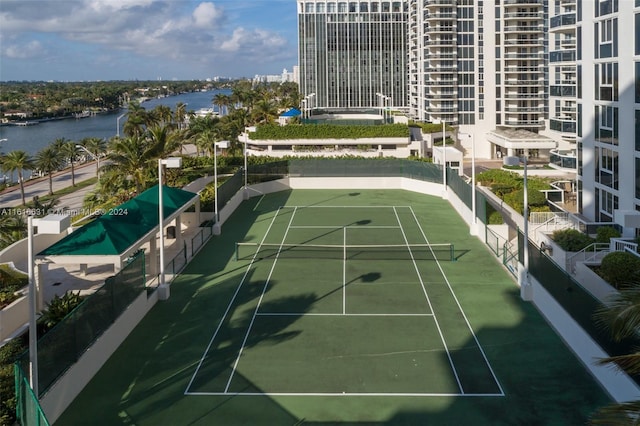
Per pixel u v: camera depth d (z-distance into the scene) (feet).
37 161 267.39
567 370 62.69
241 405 56.59
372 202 168.45
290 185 192.34
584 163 121.08
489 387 59.36
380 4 542.16
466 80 343.05
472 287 91.56
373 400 57.16
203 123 292.81
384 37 544.62
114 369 64.69
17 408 49.19
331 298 87.30
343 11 543.39
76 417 54.95
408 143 267.39
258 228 136.67
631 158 100.17
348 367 64.39
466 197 141.28
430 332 73.82
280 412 55.11
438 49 341.62
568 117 186.60
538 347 68.64
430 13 335.88
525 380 60.70
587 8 117.08
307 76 548.72
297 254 112.47
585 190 120.98
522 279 88.07
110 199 145.38
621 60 102.53
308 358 66.85
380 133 266.77
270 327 76.38
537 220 126.11
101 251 81.15
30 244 48.11
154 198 109.70
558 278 72.33
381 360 66.08
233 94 542.98
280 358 66.90
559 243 97.25
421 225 138.41
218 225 130.41
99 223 86.38
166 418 54.49
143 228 93.20
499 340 70.95
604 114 111.14
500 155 336.70
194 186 165.99
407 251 114.11
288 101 465.88
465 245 118.73
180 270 101.81
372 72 547.49
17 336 69.77
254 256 111.45
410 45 412.57
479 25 340.59
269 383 60.90
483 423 52.85
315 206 163.43
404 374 62.49
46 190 282.36
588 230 107.45
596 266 83.71
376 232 131.44
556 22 160.04
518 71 339.36
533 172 239.71
